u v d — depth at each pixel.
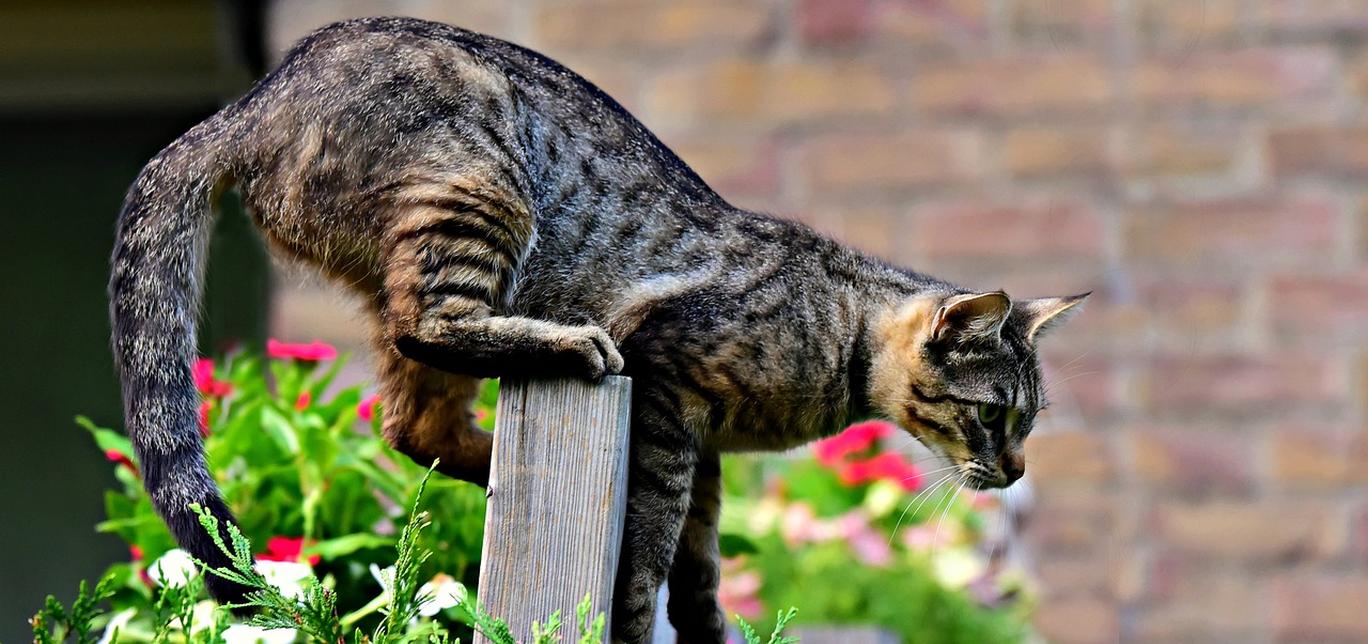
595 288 5.56
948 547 8.84
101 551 10.20
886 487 8.79
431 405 5.88
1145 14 9.58
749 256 5.68
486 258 5.32
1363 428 9.47
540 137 5.58
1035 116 9.59
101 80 10.56
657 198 5.71
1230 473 9.46
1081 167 9.58
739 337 5.43
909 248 9.59
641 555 5.21
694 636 5.74
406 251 5.28
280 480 6.09
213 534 4.34
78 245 10.57
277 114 5.43
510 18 9.66
